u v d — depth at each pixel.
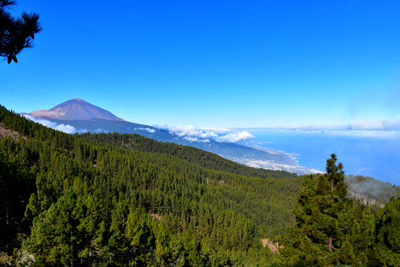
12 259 21.98
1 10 6.76
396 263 17.98
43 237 23.11
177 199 128.50
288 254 17.44
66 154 152.00
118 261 32.69
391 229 19.39
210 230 106.06
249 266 68.19
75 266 25.92
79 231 26.11
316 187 16.67
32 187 60.62
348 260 15.03
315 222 16.31
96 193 73.75
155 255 39.81
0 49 7.17
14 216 40.44
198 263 41.81
